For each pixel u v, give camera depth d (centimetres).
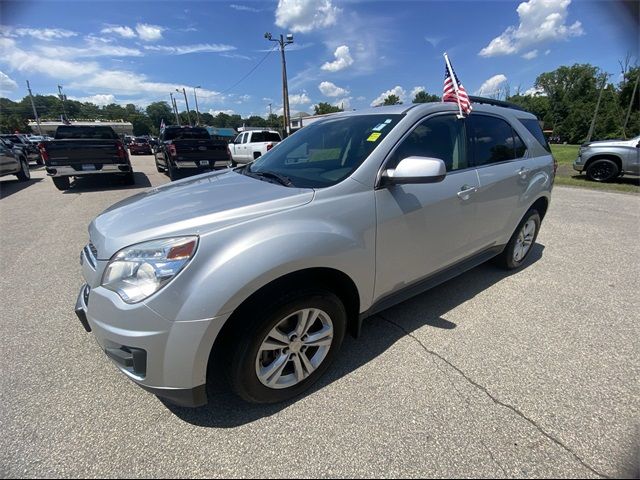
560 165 1592
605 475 162
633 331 275
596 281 366
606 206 730
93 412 201
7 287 365
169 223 181
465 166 287
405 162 207
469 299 327
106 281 176
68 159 938
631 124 4131
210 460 173
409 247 244
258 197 204
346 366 238
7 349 260
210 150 1060
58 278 387
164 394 176
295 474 166
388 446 178
